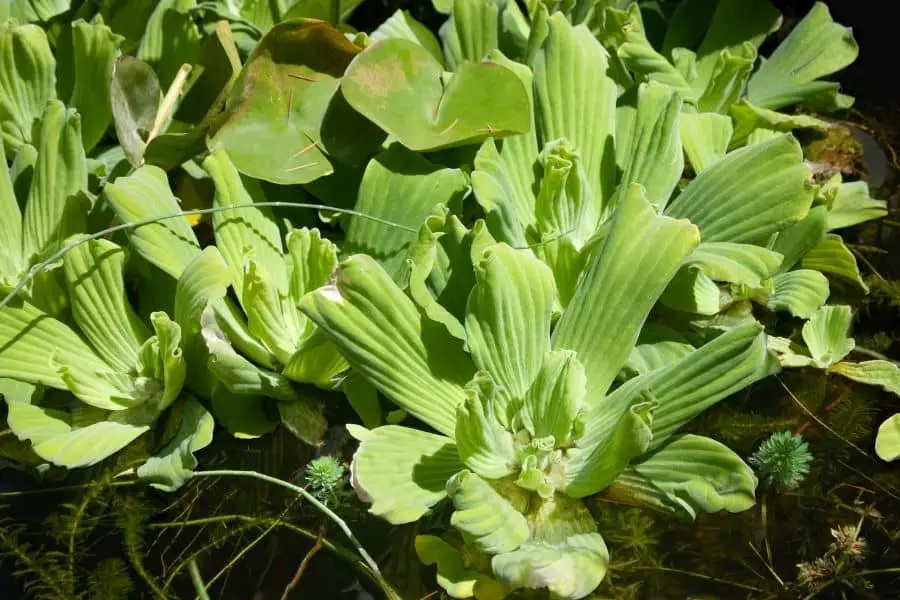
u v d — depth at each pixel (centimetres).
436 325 109
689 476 105
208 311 109
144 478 107
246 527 108
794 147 113
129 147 118
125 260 114
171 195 114
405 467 106
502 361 108
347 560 106
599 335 109
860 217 122
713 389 105
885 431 111
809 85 127
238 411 111
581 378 107
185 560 106
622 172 120
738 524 109
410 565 106
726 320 117
